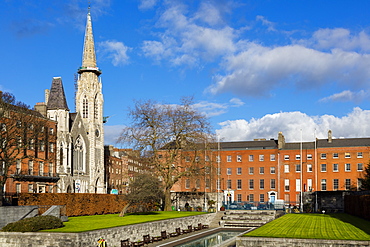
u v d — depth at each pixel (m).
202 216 70.38
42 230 41.53
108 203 75.62
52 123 94.19
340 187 112.56
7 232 40.19
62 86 112.94
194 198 92.38
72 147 115.31
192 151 82.44
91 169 124.69
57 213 50.06
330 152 114.56
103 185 130.88
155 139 73.69
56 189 95.31
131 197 62.97
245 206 93.06
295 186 115.94
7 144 66.62
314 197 94.25
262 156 119.62
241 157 121.19
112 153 149.75
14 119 67.56
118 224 48.88
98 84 136.25
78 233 38.69
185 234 60.03
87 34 138.50
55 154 94.94
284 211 82.06
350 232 41.91
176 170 80.62
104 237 42.69
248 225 69.75
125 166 159.00
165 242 51.31
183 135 74.25
